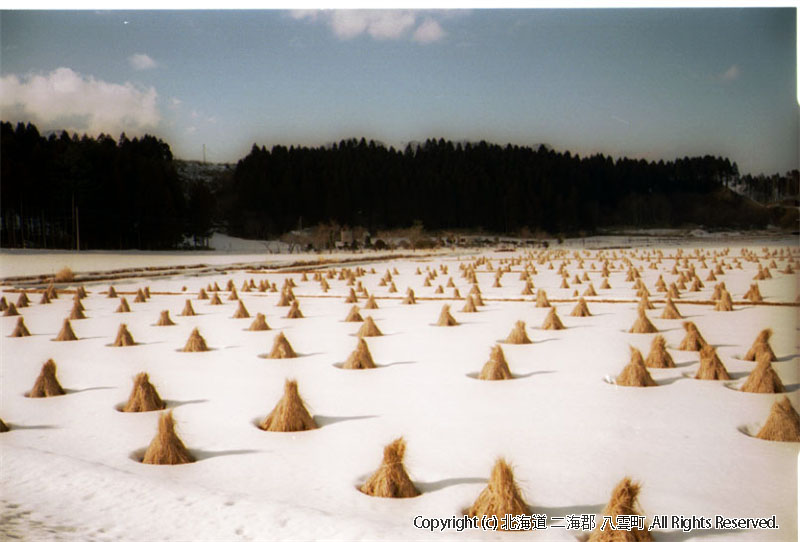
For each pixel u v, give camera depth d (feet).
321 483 28.27
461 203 480.23
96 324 79.51
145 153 369.50
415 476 29.09
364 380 47.91
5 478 28.09
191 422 37.60
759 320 76.95
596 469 29.81
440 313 80.84
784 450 32.22
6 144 294.87
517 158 519.60
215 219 420.77
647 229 474.49
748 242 381.81
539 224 474.90
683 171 498.69
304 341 65.72
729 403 40.60
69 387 46.60
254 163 469.16
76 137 311.88
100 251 271.08
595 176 506.48
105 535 22.97
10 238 286.25
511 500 24.16
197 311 92.02
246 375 49.96
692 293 109.19
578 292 107.76
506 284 131.85
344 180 466.29
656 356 51.44
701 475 29.01
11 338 69.31
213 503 25.71
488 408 39.96
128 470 29.84
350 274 140.87
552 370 50.78
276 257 258.37
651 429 35.60
